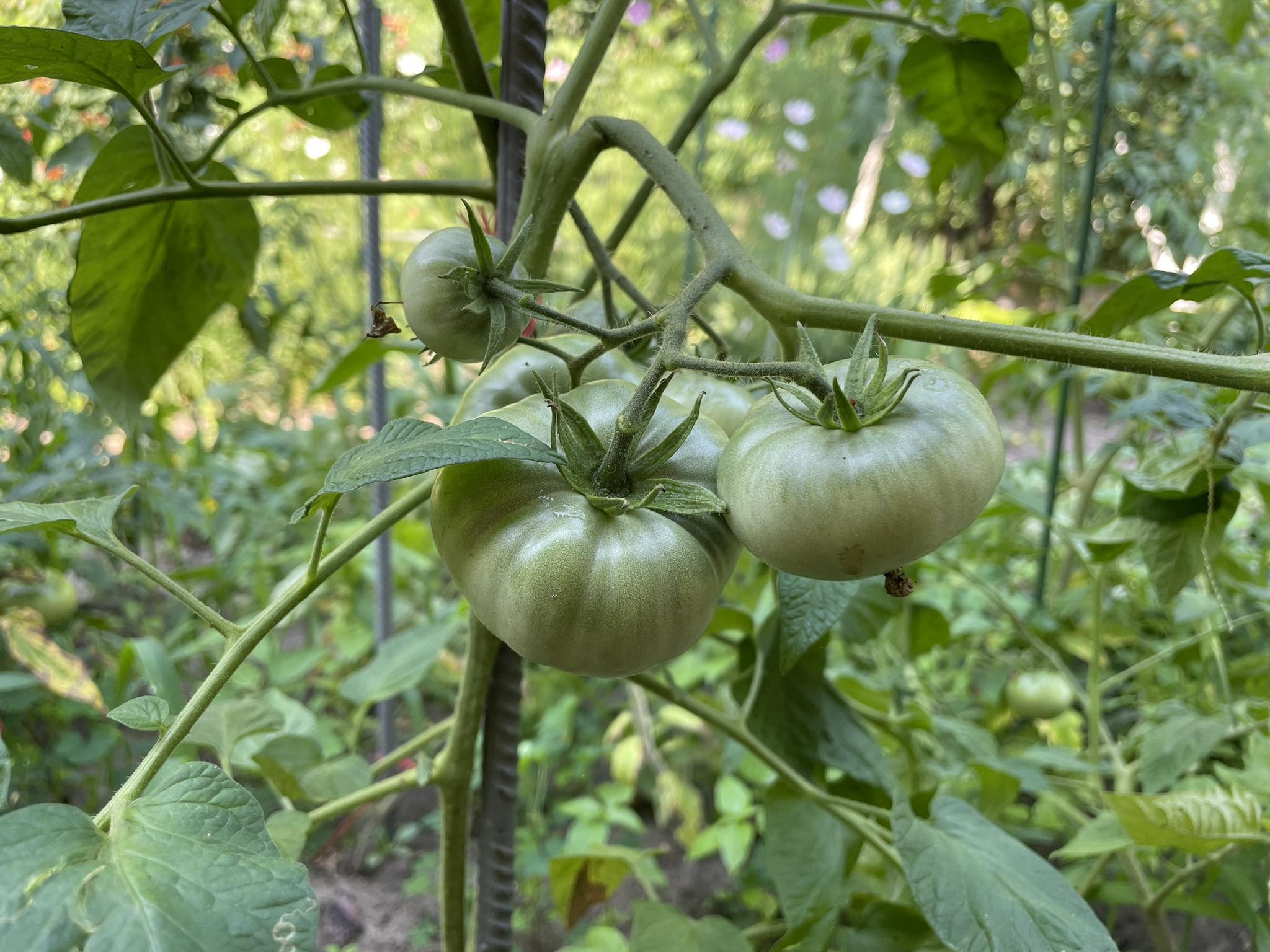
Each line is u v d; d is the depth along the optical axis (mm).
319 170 1414
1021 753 746
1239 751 715
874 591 519
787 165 1984
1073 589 867
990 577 911
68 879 204
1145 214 1165
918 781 607
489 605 261
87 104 667
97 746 729
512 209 387
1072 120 1016
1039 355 262
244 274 511
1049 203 1836
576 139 341
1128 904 631
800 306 279
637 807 906
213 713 511
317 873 795
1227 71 1184
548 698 930
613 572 250
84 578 863
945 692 857
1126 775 605
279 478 1191
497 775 440
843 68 2004
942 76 564
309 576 289
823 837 464
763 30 449
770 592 576
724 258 283
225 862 215
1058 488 909
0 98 674
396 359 1445
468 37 381
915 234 2180
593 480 265
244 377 1413
